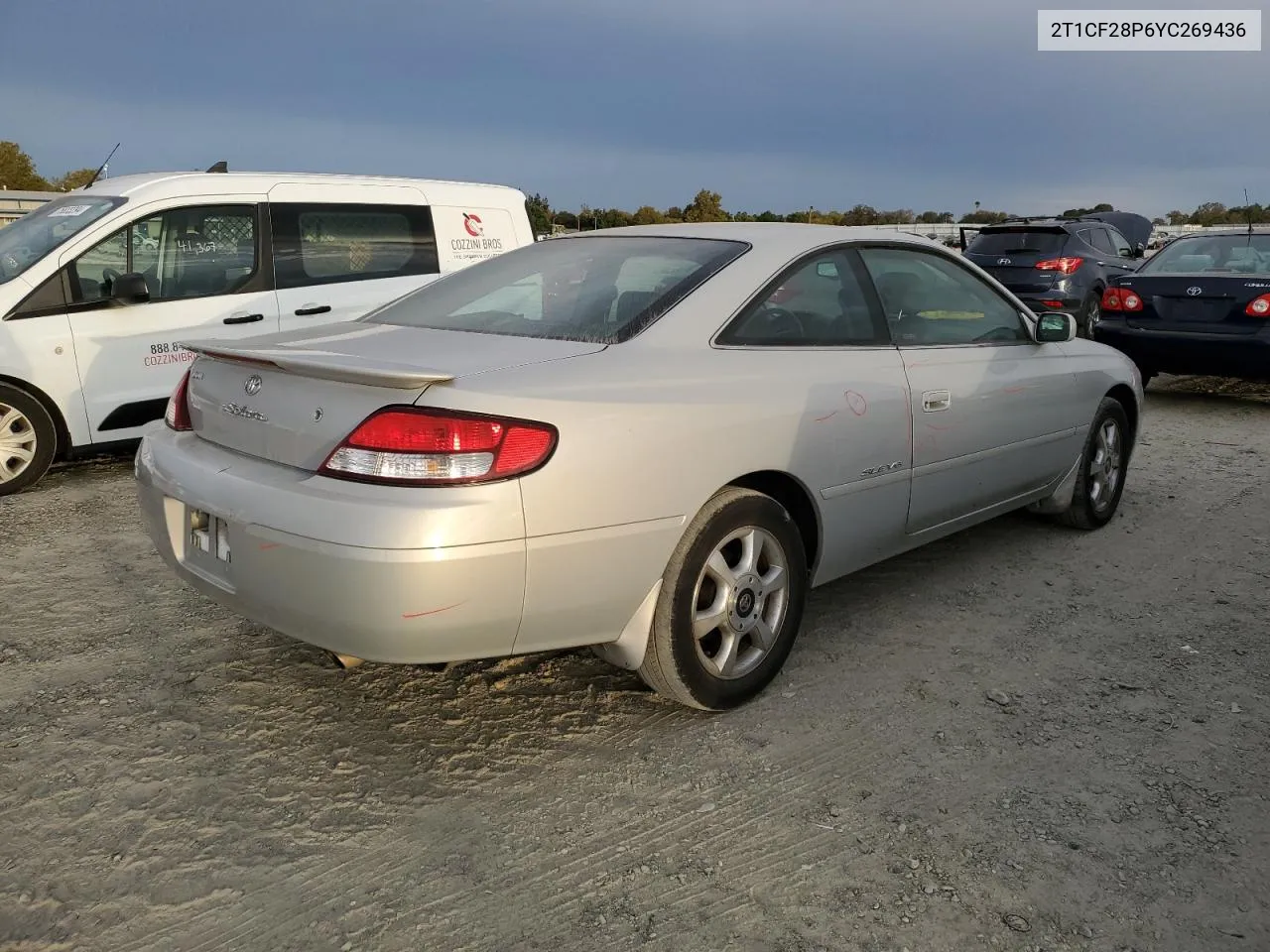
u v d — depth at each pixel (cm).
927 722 301
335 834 246
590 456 250
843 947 207
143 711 304
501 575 238
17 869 230
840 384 323
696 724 300
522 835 246
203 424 293
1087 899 221
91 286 583
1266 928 212
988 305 419
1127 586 418
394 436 235
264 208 653
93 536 477
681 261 324
